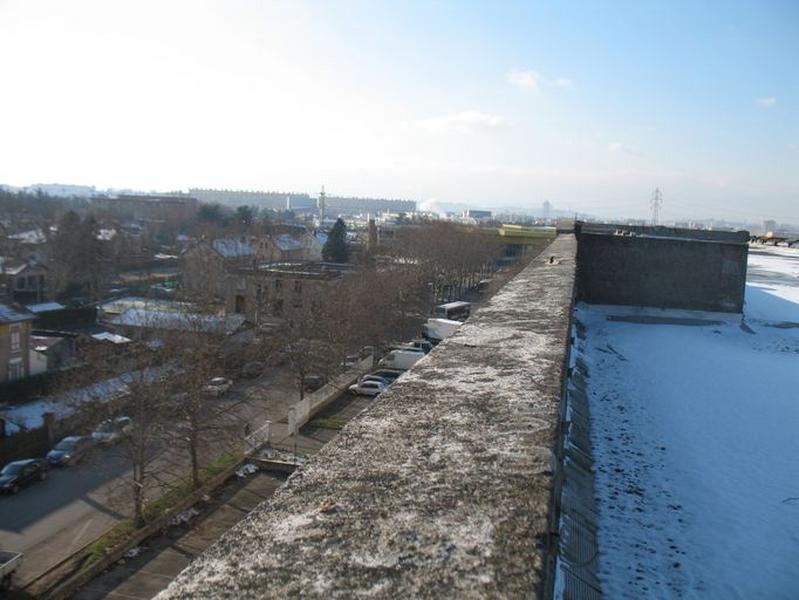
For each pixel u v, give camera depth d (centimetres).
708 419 1274
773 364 1842
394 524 258
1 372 2652
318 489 292
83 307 3959
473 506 276
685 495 877
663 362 1756
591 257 2462
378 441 355
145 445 1820
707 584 650
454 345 630
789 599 648
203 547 1573
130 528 1627
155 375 2238
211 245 4822
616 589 600
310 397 2517
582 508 755
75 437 2200
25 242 6281
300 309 3550
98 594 1369
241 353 3148
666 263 2447
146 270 6519
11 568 1395
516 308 870
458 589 214
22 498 1856
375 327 3300
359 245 7400
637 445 1058
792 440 1186
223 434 2119
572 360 1366
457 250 5972
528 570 227
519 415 403
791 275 3856
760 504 885
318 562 228
